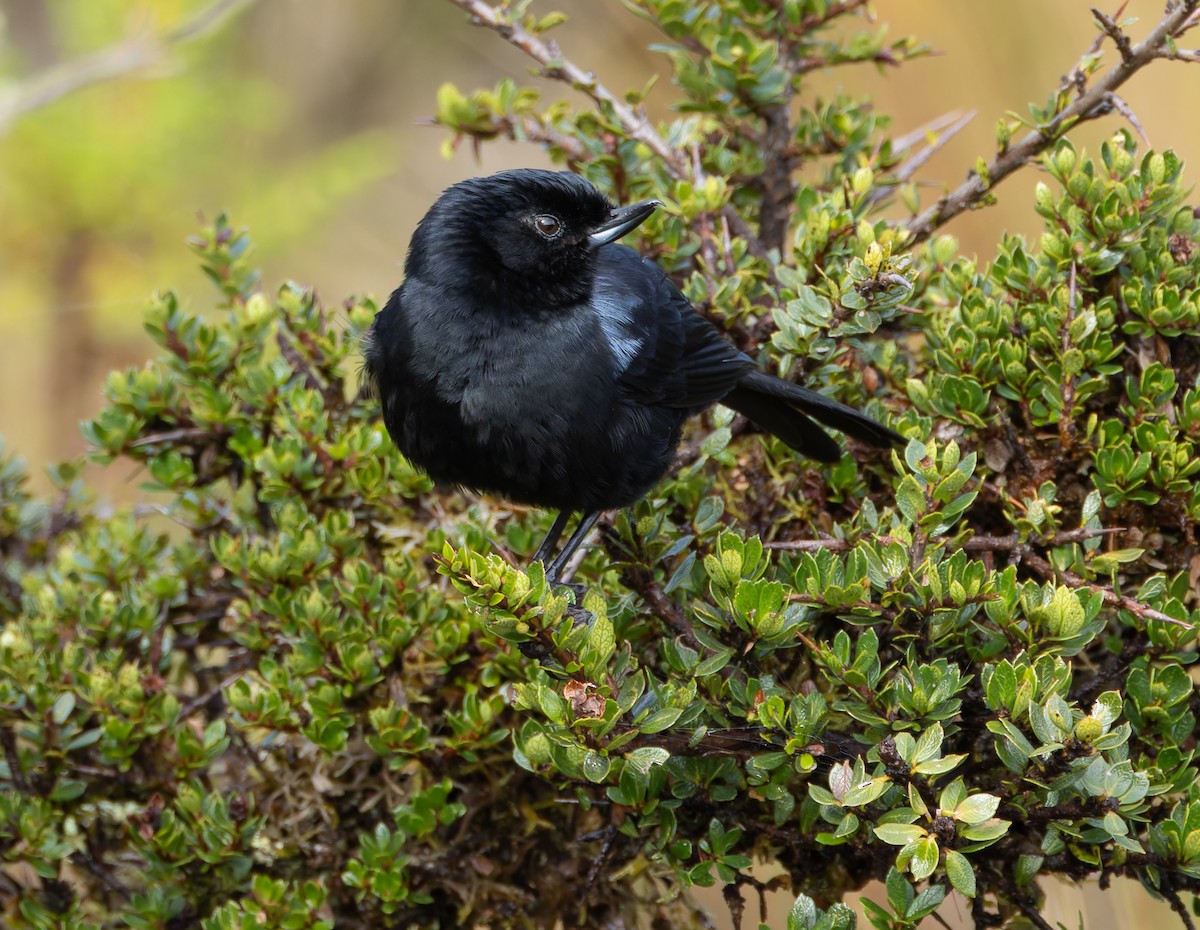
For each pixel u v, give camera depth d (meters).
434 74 18.11
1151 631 6.50
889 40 12.91
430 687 7.94
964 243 12.68
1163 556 7.00
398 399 7.96
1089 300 7.44
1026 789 5.95
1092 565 6.52
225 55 17.92
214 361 8.79
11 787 8.03
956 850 5.52
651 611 7.04
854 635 6.91
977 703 6.47
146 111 16.75
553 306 7.90
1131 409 7.05
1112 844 6.16
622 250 8.59
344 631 7.72
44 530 9.91
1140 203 7.16
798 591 6.34
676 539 7.39
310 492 8.45
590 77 8.95
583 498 8.02
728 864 6.55
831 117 9.09
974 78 12.66
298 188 16.53
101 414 8.96
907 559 6.10
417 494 8.58
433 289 7.85
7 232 16.70
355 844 8.05
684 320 8.25
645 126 8.93
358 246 17.47
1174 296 6.94
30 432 16.45
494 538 8.20
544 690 5.70
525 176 7.84
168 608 8.59
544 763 6.68
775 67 8.84
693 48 9.46
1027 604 5.99
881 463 7.79
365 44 18.11
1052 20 12.40
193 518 8.79
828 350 7.11
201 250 9.12
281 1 18.05
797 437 7.62
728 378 7.89
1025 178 12.41
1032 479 7.09
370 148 16.53
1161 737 6.38
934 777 5.64
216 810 7.55
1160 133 11.94
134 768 8.09
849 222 7.46
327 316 9.12
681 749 6.09
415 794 7.45
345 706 7.86
